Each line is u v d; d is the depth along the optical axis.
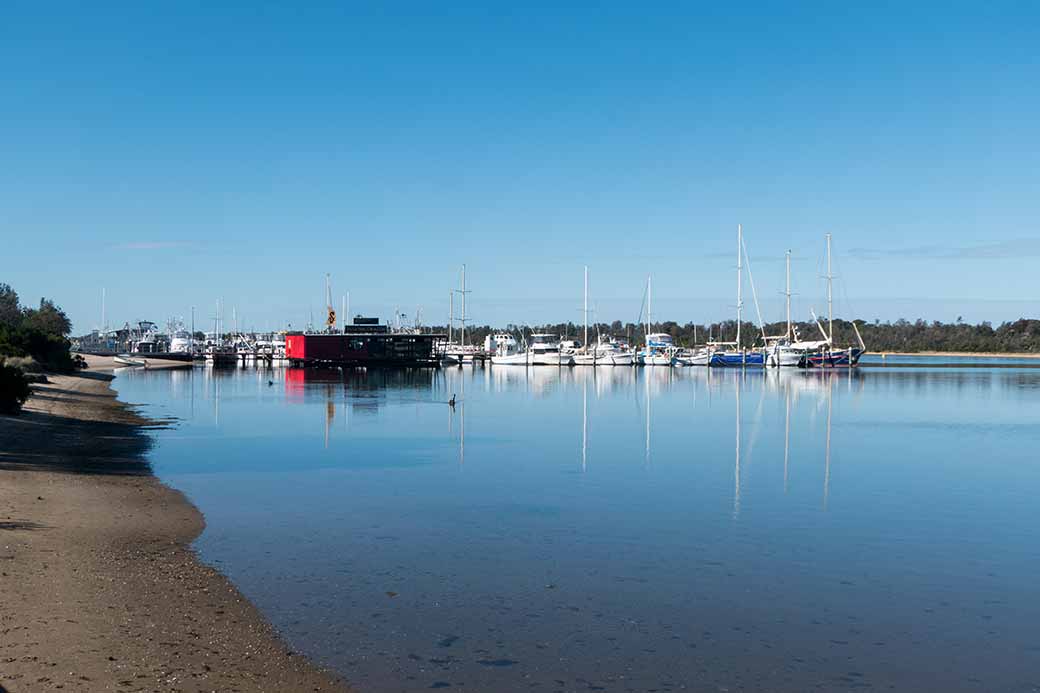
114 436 45.06
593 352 189.88
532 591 17.78
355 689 12.34
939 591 18.48
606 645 14.70
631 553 21.33
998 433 53.91
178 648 13.30
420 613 16.03
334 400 80.25
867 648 14.92
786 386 114.69
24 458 33.66
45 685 11.38
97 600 15.35
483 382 122.31
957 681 13.56
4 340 104.81
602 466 37.34
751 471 36.31
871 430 55.47
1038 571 20.20
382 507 26.83
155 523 22.83
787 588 18.52
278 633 14.50
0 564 17.19
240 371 154.75
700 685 13.10
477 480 32.94
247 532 22.47
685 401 84.00
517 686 12.80
